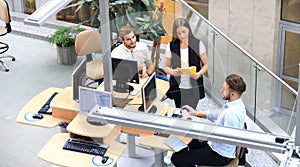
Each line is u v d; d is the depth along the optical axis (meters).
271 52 7.48
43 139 7.17
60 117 6.41
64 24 9.61
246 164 6.37
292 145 4.04
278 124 6.80
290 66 7.40
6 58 9.12
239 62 6.96
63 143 5.90
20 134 7.28
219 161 5.76
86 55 6.61
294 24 7.17
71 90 6.62
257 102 7.01
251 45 7.57
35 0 9.91
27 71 8.73
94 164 5.60
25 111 6.55
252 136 4.13
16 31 9.84
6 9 8.45
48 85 8.35
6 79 8.54
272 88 6.95
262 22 7.33
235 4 7.41
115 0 7.43
